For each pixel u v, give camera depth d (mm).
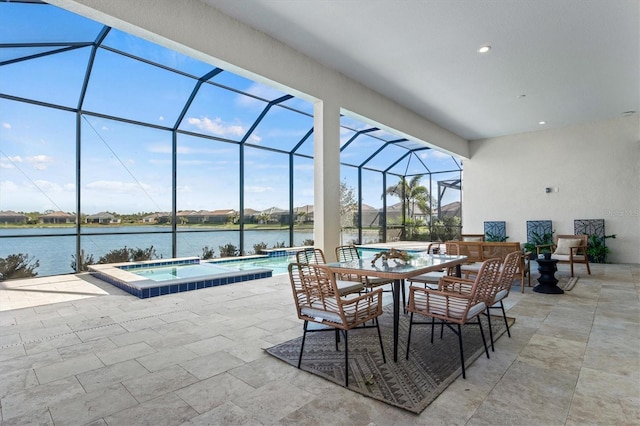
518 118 8266
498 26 4309
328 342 2848
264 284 5367
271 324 3330
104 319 3500
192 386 2107
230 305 4055
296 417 1779
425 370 2328
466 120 8406
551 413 1814
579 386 2109
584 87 6305
